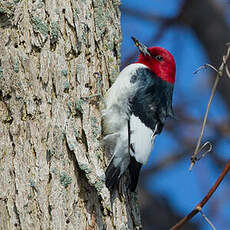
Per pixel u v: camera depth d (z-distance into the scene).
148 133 11.75
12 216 9.12
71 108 10.11
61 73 10.07
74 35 10.48
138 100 11.78
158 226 19.20
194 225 18.86
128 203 10.82
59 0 10.40
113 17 11.60
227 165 9.34
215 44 18.53
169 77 13.15
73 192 9.69
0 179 9.22
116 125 11.19
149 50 13.21
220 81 19.30
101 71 11.03
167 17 18.50
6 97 9.56
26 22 9.95
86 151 10.10
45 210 9.31
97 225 9.88
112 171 10.84
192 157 9.71
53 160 9.59
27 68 9.73
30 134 9.53
